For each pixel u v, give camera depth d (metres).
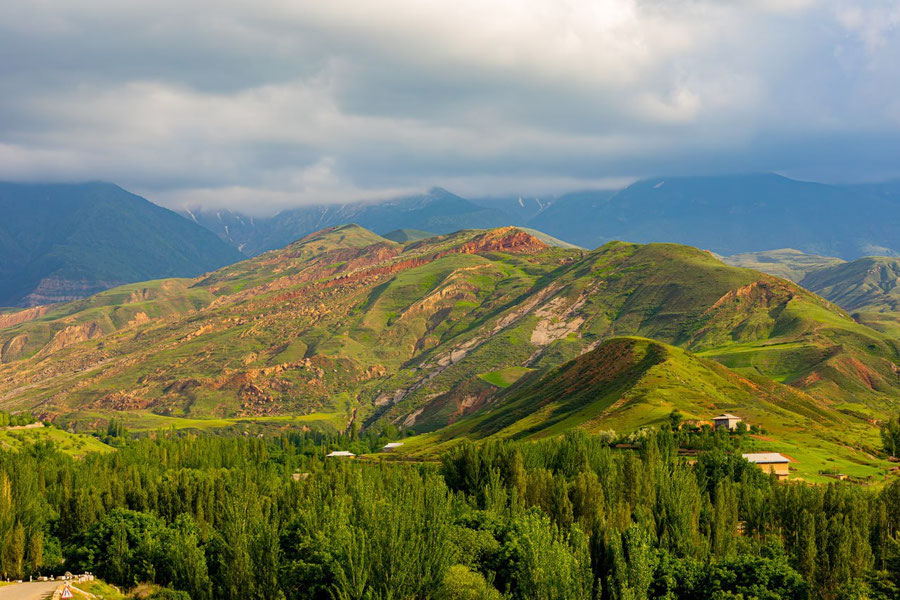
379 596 99.88
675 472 131.00
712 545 117.94
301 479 170.12
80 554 131.50
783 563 105.94
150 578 125.56
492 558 115.69
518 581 104.69
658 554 110.56
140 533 137.12
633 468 138.62
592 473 134.62
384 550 102.38
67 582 112.81
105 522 137.12
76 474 187.25
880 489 149.00
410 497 118.12
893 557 106.44
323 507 127.62
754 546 119.31
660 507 124.88
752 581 101.94
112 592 118.38
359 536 105.44
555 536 113.31
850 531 110.88
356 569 100.94
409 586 101.75
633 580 102.25
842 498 121.88
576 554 105.31
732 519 123.50
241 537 111.81
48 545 140.25
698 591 103.94
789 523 123.25
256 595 108.19
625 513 118.81
